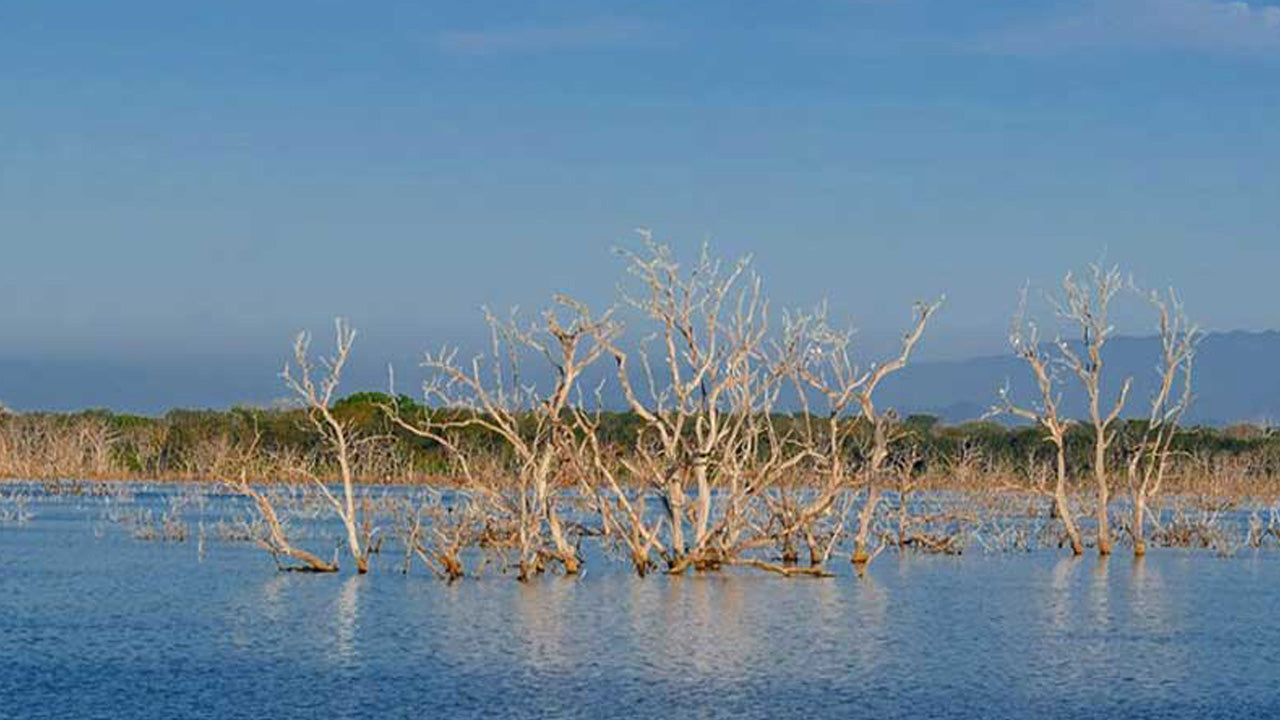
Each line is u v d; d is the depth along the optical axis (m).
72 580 51.50
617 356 51.53
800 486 61.34
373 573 53.31
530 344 50.19
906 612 46.00
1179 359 63.81
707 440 53.84
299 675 35.50
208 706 32.38
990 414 63.19
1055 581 54.34
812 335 53.31
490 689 34.16
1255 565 60.62
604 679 35.41
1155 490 65.69
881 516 70.38
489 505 54.34
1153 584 53.88
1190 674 37.09
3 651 38.34
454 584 50.28
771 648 39.47
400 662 37.03
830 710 32.72
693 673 36.25
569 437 51.56
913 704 33.41
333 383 51.28
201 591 48.62
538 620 43.22
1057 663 38.25
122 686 34.22
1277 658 39.28
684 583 51.28
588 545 63.72
